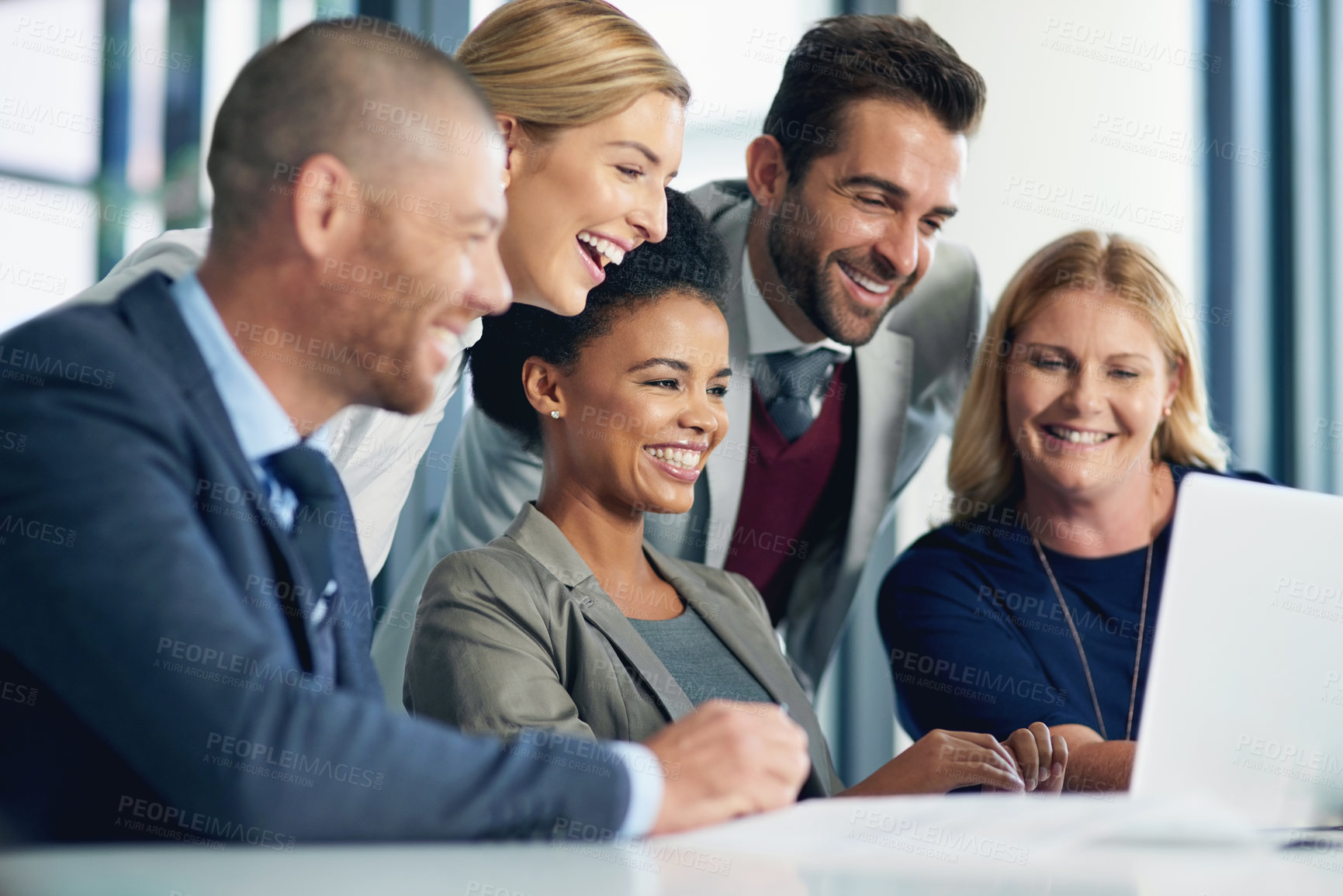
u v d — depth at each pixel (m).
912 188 1.70
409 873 0.44
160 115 2.14
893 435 1.85
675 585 1.28
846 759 2.47
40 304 2.10
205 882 0.40
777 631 1.89
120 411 0.60
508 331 1.26
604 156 1.28
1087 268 1.64
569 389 1.22
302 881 0.41
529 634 1.08
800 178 1.74
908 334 1.89
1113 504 1.61
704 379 1.23
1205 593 0.80
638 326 1.20
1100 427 1.61
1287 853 0.59
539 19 1.30
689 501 1.23
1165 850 0.57
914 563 1.62
